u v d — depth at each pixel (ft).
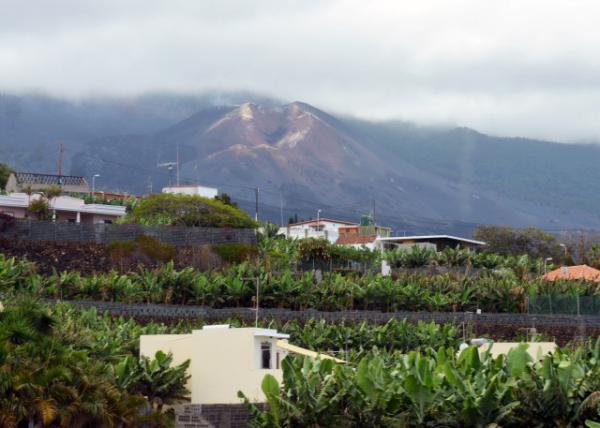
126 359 169.48
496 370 163.73
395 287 290.97
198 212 359.05
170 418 154.51
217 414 159.43
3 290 251.19
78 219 383.86
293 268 331.57
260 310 267.59
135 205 419.54
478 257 385.91
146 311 255.70
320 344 248.52
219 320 259.80
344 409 154.51
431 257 380.37
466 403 152.46
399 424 153.99
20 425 138.21
